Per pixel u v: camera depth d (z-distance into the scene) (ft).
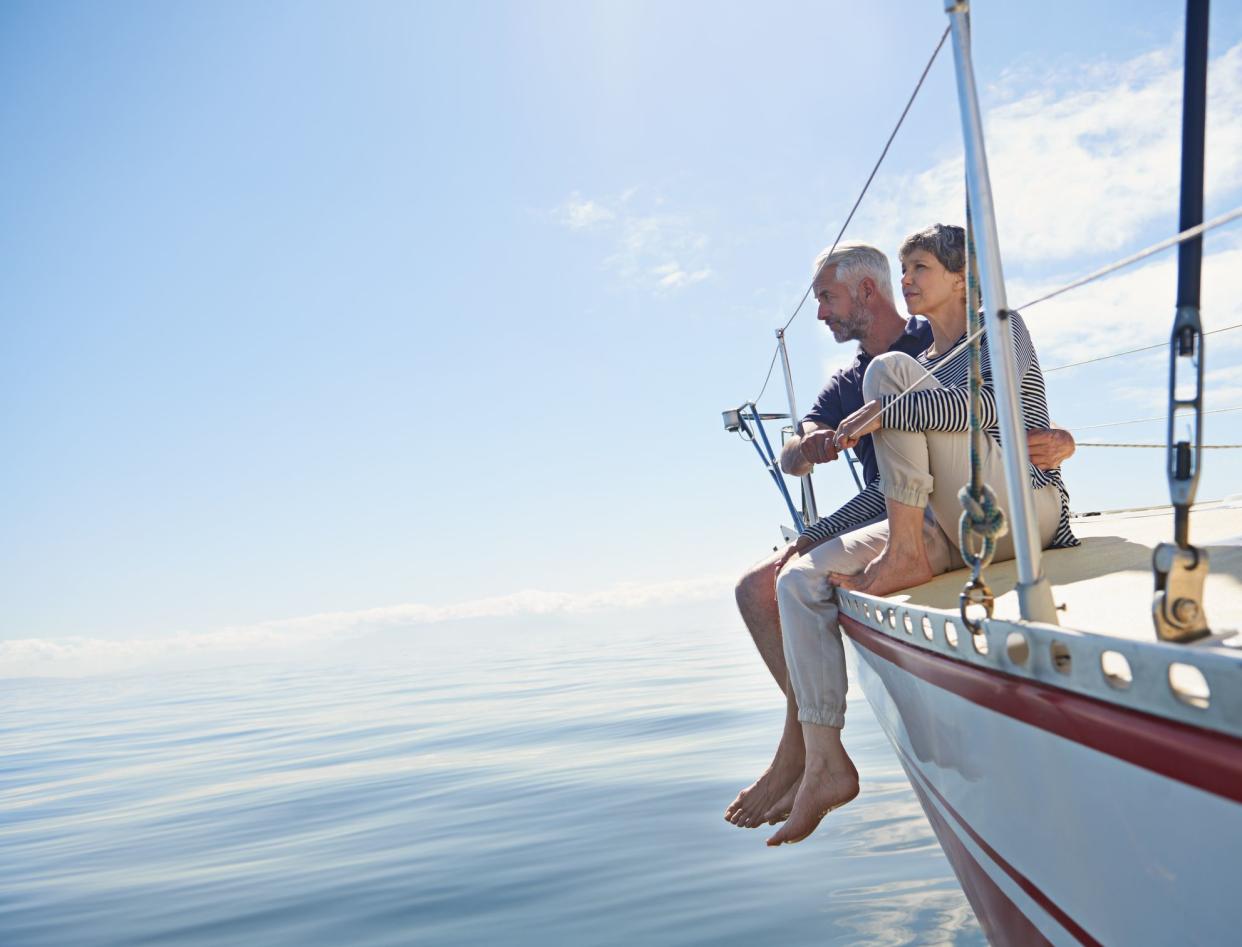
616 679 75.87
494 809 22.80
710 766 26.04
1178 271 3.28
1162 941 3.43
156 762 48.49
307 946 13.44
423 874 16.94
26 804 35.81
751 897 13.69
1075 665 3.59
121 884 19.13
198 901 16.80
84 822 29.25
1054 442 7.84
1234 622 3.65
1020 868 4.77
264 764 40.65
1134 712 3.22
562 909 14.03
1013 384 4.19
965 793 5.51
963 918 11.91
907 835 16.31
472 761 32.86
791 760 11.40
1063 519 7.95
